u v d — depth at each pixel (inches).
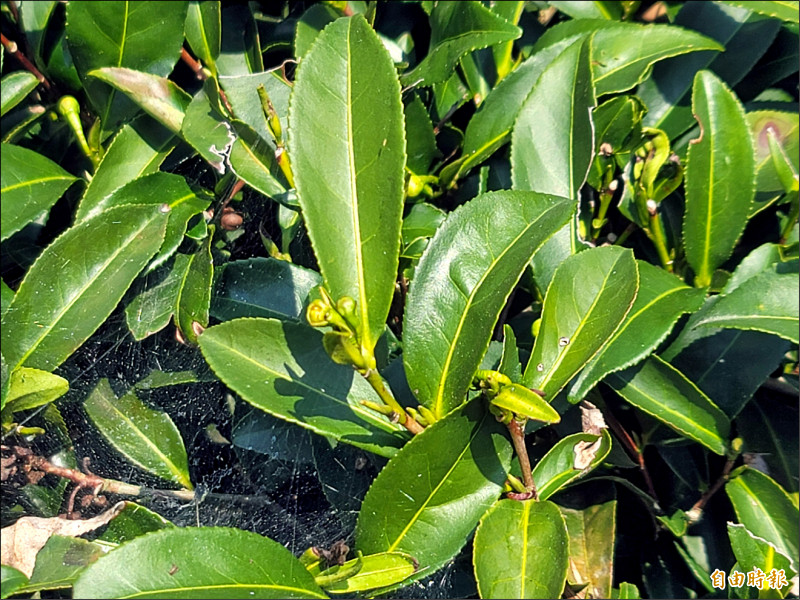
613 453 9.5
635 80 10.3
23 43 9.5
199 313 8.9
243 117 9.4
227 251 10.3
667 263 10.4
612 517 9.5
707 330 9.6
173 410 10.3
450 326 8.2
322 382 8.2
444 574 9.7
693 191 9.8
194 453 10.5
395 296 9.7
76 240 8.4
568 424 9.8
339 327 6.7
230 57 10.1
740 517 9.2
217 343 7.9
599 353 8.7
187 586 7.6
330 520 10.0
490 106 10.5
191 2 9.6
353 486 9.5
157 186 9.2
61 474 9.3
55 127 9.5
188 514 10.1
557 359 8.5
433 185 10.7
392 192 7.8
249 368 7.9
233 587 7.7
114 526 9.0
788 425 9.9
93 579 7.3
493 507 8.2
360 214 7.9
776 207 10.7
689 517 9.7
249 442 9.7
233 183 9.7
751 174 9.7
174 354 10.0
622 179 10.7
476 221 8.5
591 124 9.6
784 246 9.9
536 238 8.1
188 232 9.3
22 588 8.1
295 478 10.2
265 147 9.2
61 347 8.5
